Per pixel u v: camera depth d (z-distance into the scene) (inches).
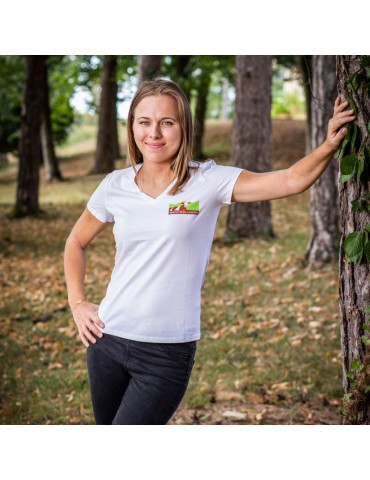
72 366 234.7
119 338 104.4
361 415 110.6
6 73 909.2
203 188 101.9
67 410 192.7
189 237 101.0
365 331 108.5
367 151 101.0
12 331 280.7
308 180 98.2
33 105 623.8
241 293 324.2
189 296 102.7
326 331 256.8
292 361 226.4
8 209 695.7
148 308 102.2
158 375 102.5
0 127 1118.4
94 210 110.1
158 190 104.8
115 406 109.3
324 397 193.6
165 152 103.0
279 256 394.0
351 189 107.0
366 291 107.6
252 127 446.6
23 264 422.0
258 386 205.6
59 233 542.3
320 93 323.3
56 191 832.9
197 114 927.0
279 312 287.0
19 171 630.5
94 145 1378.0
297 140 1035.3
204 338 261.3
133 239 102.9
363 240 104.0
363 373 107.7
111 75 882.1
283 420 177.3
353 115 99.3
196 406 189.6
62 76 918.4
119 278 105.7
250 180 101.3
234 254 411.8
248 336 260.1
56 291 346.9
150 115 102.6
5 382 219.3
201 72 724.7
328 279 329.4
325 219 355.3
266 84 447.8
